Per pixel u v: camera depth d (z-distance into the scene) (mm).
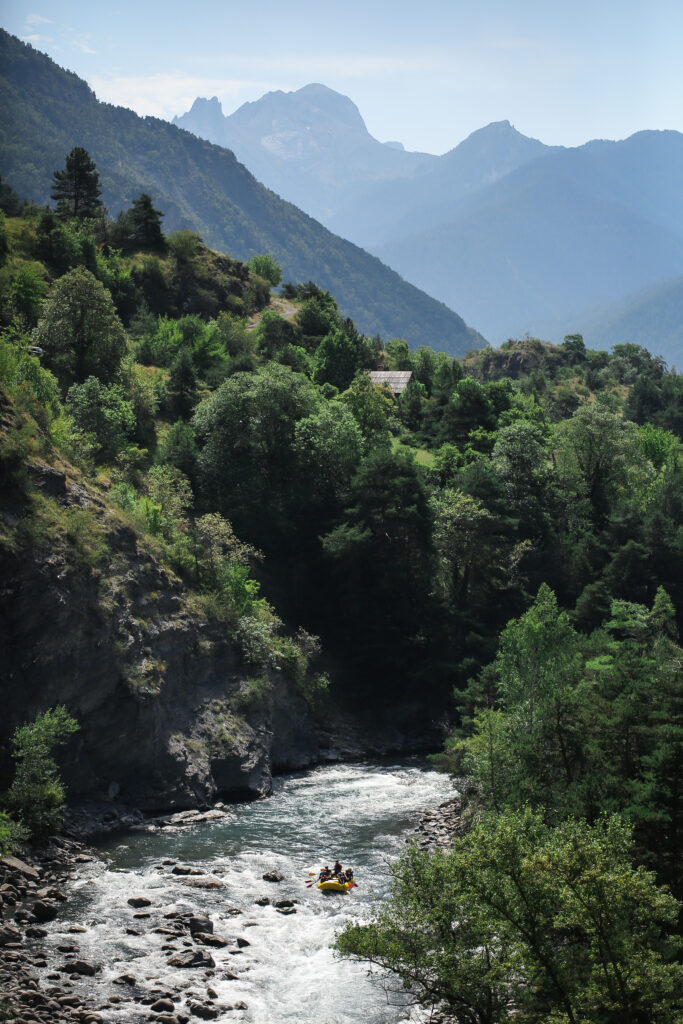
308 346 181125
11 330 111062
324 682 89375
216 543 85062
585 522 122938
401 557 99750
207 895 50656
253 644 80312
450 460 128250
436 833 61406
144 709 66938
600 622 103750
